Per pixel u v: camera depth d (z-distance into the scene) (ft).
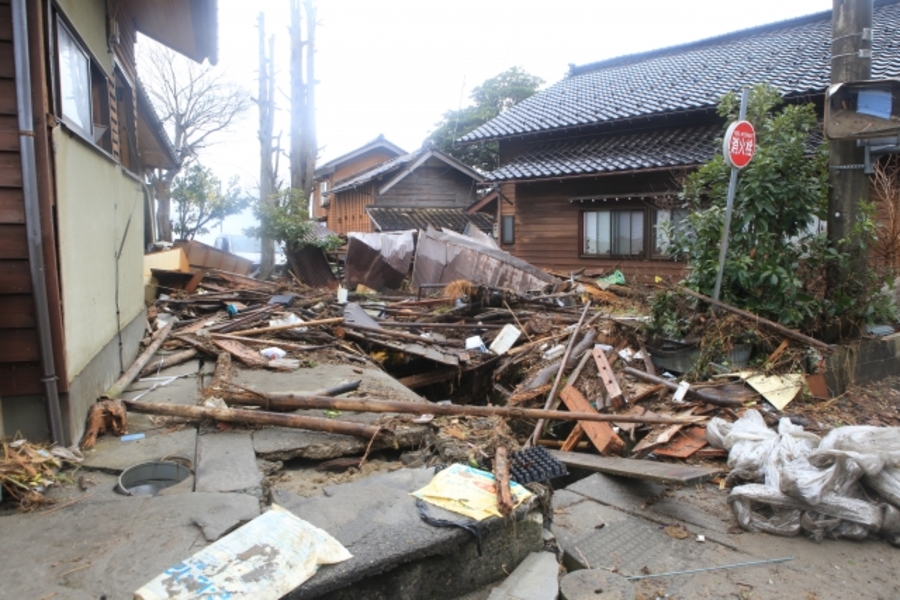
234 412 12.60
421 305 35.27
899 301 23.91
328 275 56.54
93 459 11.00
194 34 25.41
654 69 57.11
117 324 16.75
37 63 10.40
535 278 39.65
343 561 7.65
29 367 10.79
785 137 19.34
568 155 49.14
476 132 55.88
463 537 8.55
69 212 11.85
